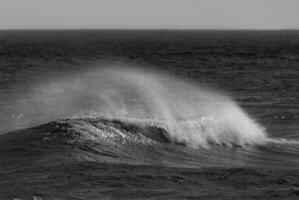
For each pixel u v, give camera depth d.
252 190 51.84
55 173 56.16
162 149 72.50
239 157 71.88
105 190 51.03
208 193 50.72
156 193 50.56
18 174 56.03
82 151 66.56
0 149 66.12
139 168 59.00
